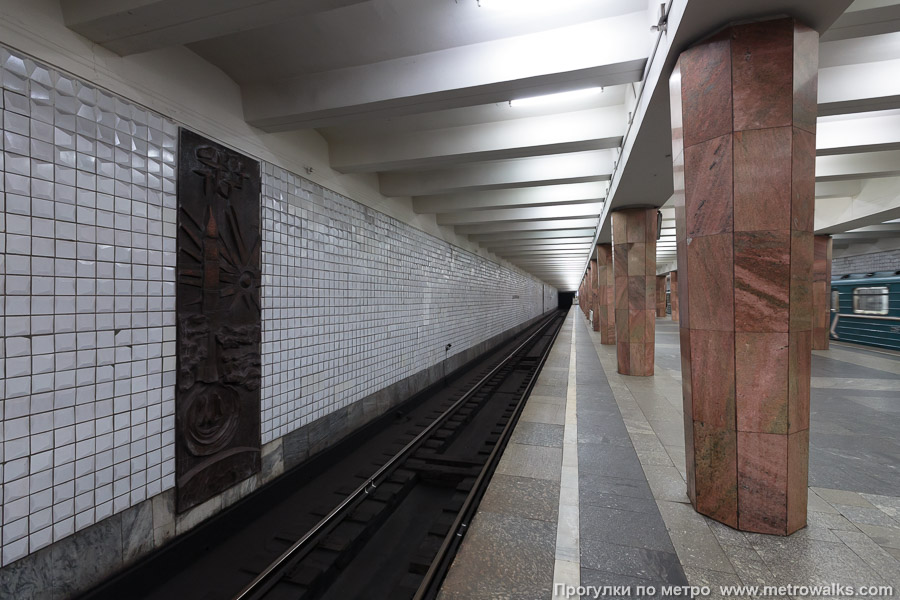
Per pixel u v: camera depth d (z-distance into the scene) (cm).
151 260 294
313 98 371
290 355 437
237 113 379
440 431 611
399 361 720
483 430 673
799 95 254
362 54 346
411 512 420
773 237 256
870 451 421
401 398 727
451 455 548
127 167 280
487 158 512
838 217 953
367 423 601
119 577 270
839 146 527
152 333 294
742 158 259
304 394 461
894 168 647
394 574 325
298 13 242
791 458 263
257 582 274
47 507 235
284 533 354
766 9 245
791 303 257
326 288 506
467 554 253
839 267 1627
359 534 352
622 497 322
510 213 909
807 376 272
